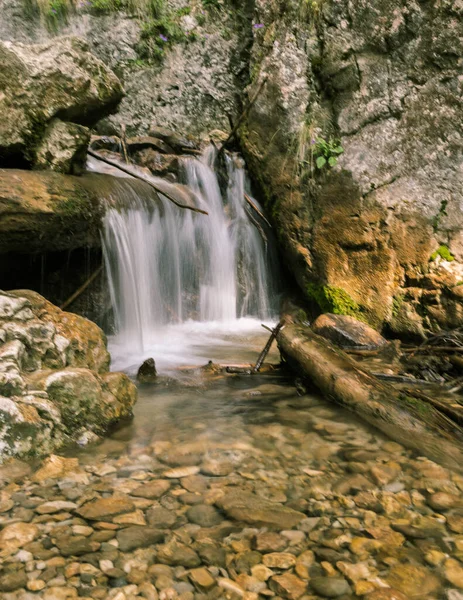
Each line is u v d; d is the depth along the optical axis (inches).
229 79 337.7
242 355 197.8
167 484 98.4
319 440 119.8
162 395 148.2
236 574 75.0
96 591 71.0
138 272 213.2
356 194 232.8
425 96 226.2
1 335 119.0
